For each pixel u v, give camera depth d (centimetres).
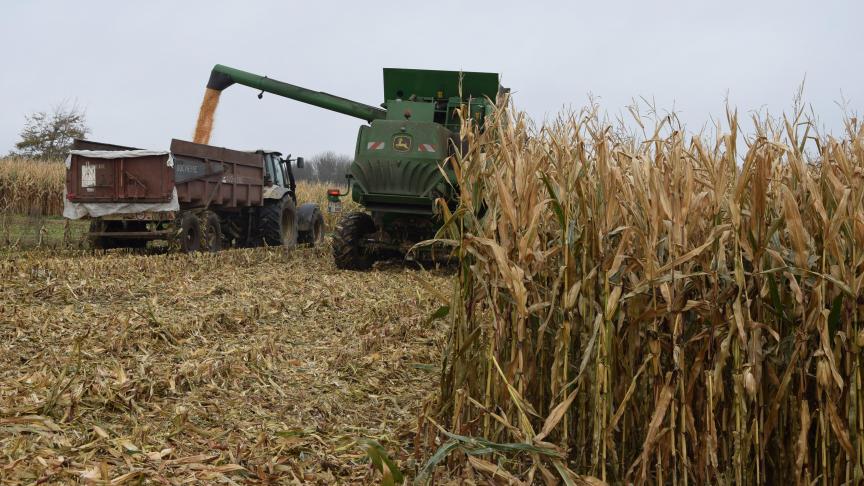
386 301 901
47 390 470
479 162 360
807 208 320
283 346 649
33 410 429
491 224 346
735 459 315
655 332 321
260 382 533
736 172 318
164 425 431
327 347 656
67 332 647
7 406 435
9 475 334
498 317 344
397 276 1162
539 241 347
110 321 685
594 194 330
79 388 457
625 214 328
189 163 1393
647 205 310
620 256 315
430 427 386
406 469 379
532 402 363
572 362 355
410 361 609
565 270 328
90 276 1020
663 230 325
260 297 909
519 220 338
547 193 357
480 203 366
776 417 316
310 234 1941
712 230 304
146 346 611
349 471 379
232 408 474
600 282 336
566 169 338
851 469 309
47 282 936
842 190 295
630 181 343
